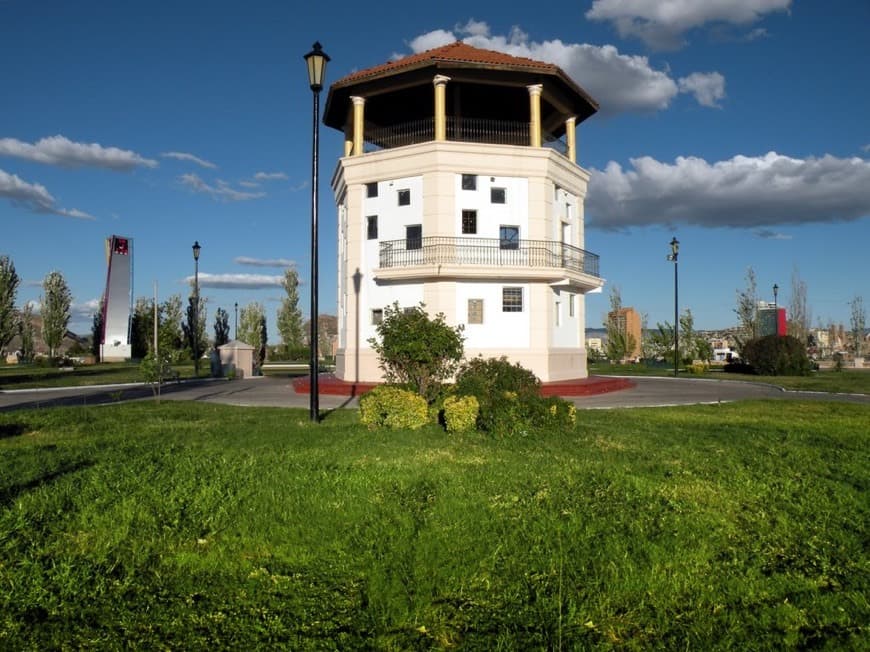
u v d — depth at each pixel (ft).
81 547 19.97
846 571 18.12
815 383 102.94
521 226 87.20
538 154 87.51
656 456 34.42
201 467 31.09
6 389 94.99
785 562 18.85
